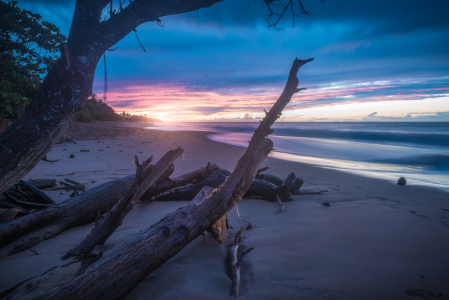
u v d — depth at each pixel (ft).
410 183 22.59
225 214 9.06
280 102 8.00
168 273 7.11
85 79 6.47
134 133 70.85
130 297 6.25
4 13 32.76
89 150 38.11
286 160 37.50
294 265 7.66
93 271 5.58
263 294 6.30
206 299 6.02
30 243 10.30
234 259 7.67
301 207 13.93
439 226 10.91
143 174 9.39
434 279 6.97
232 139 77.92
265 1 8.51
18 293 6.52
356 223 11.25
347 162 38.86
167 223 7.20
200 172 19.17
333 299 6.10
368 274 7.20
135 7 7.06
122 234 10.53
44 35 35.88
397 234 10.00
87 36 6.60
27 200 14.48
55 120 6.14
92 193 13.03
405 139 79.87
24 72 35.88
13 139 5.78
